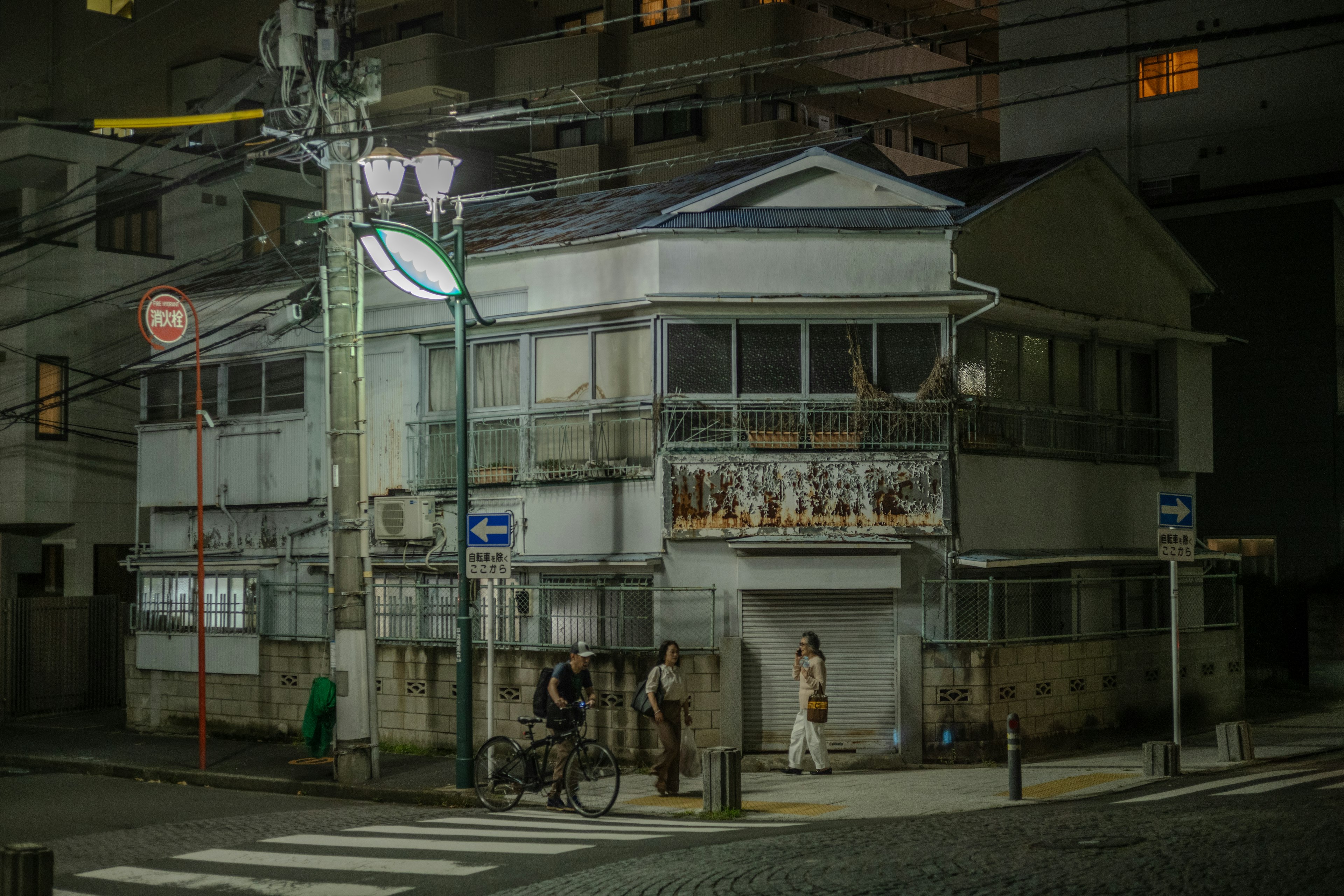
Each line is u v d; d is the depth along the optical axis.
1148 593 21.62
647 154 40.66
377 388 21.45
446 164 15.95
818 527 18.39
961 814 13.30
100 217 28.17
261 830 13.55
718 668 17.75
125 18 39.25
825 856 10.66
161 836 13.22
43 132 30.33
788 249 18.89
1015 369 20.14
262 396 23.02
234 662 22.19
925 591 18.36
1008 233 20.11
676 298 18.52
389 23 45.31
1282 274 28.75
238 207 34.38
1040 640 18.58
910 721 17.70
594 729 17.84
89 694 27.62
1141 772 15.89
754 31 38.84
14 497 30.00
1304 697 25.25
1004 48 34.50
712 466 18.48
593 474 19.17
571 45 41.94
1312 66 29.98
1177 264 23.11
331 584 17.02
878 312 18.86
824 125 40.91
